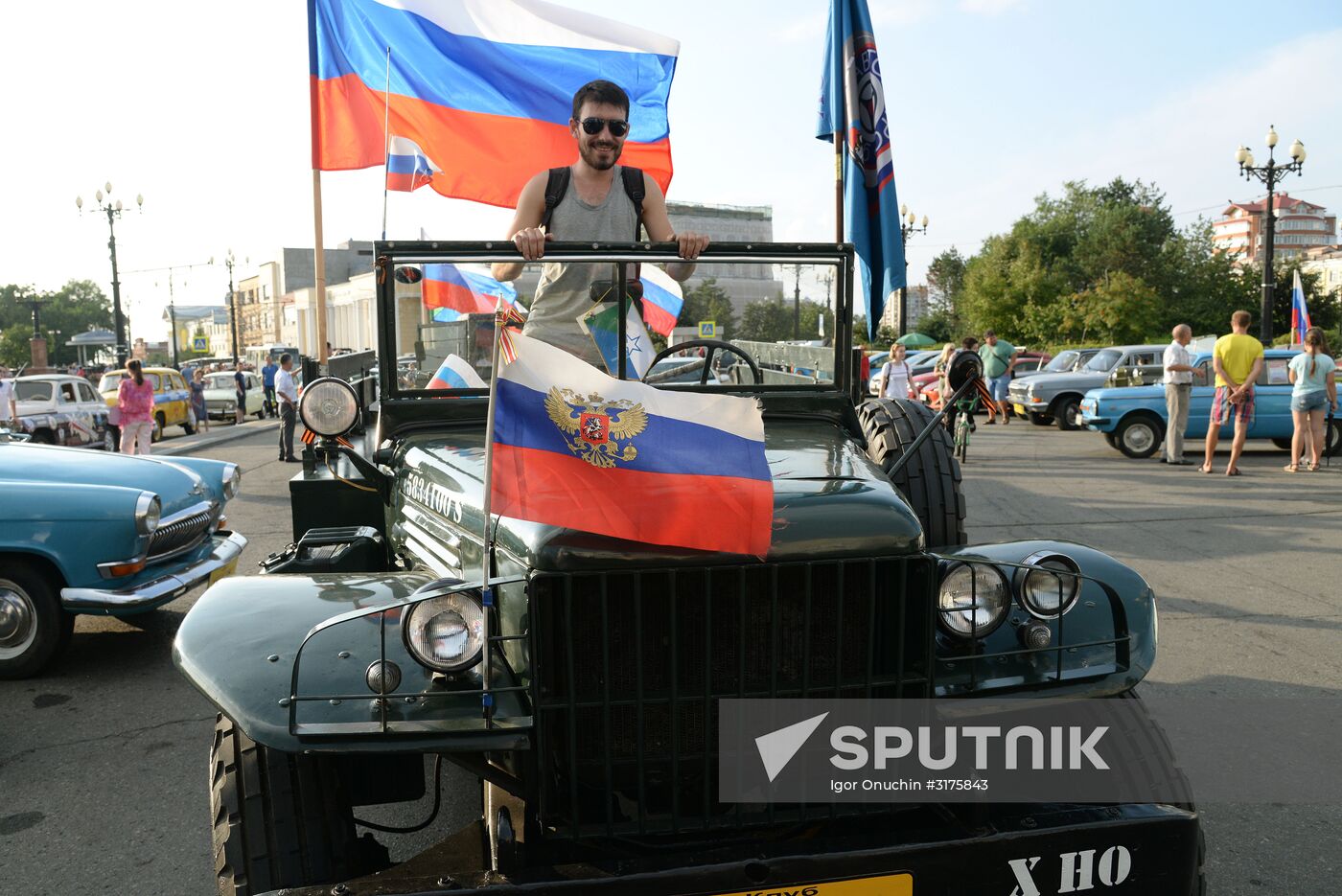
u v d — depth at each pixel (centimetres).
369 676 227
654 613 230
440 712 227
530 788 232
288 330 7925
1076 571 278
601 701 229
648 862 213
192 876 335
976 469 1283
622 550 222
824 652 239
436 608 226
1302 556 748
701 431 224
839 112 505
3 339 10019
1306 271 5359
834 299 361
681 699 228
